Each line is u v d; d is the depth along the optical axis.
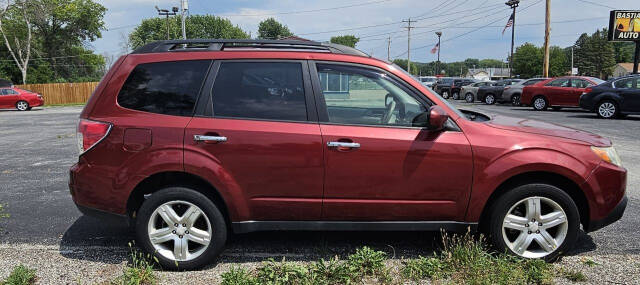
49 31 57.53
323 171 3.35
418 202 3.41
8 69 54.34
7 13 50.44
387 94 3.47
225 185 3.34
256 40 3.70
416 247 3.94
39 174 7.12
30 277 3.29
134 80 3.50
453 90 32.03
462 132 3.40
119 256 3.79
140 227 3.43
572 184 3.49
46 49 58.25
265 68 3.47
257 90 3.45
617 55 116.69
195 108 3.41
